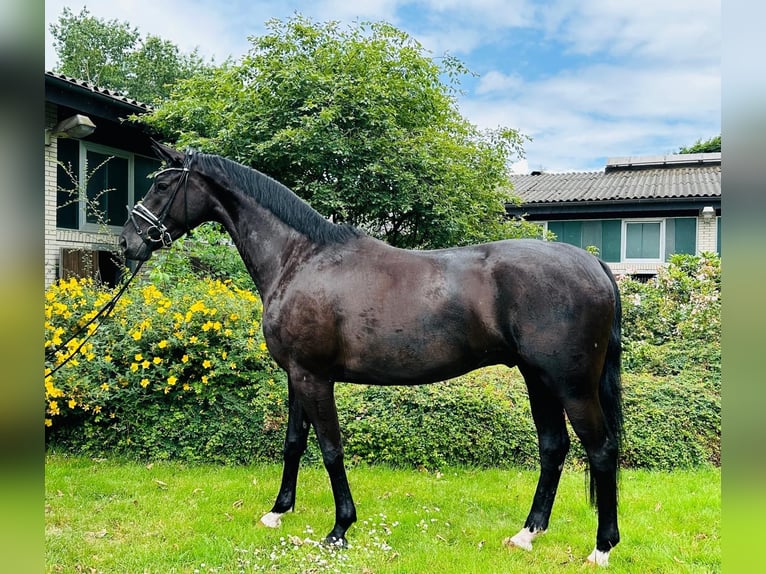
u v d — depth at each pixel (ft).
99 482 11.69
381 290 8.24
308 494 11.28
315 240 8.95
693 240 38.63
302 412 9.90
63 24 98.32
